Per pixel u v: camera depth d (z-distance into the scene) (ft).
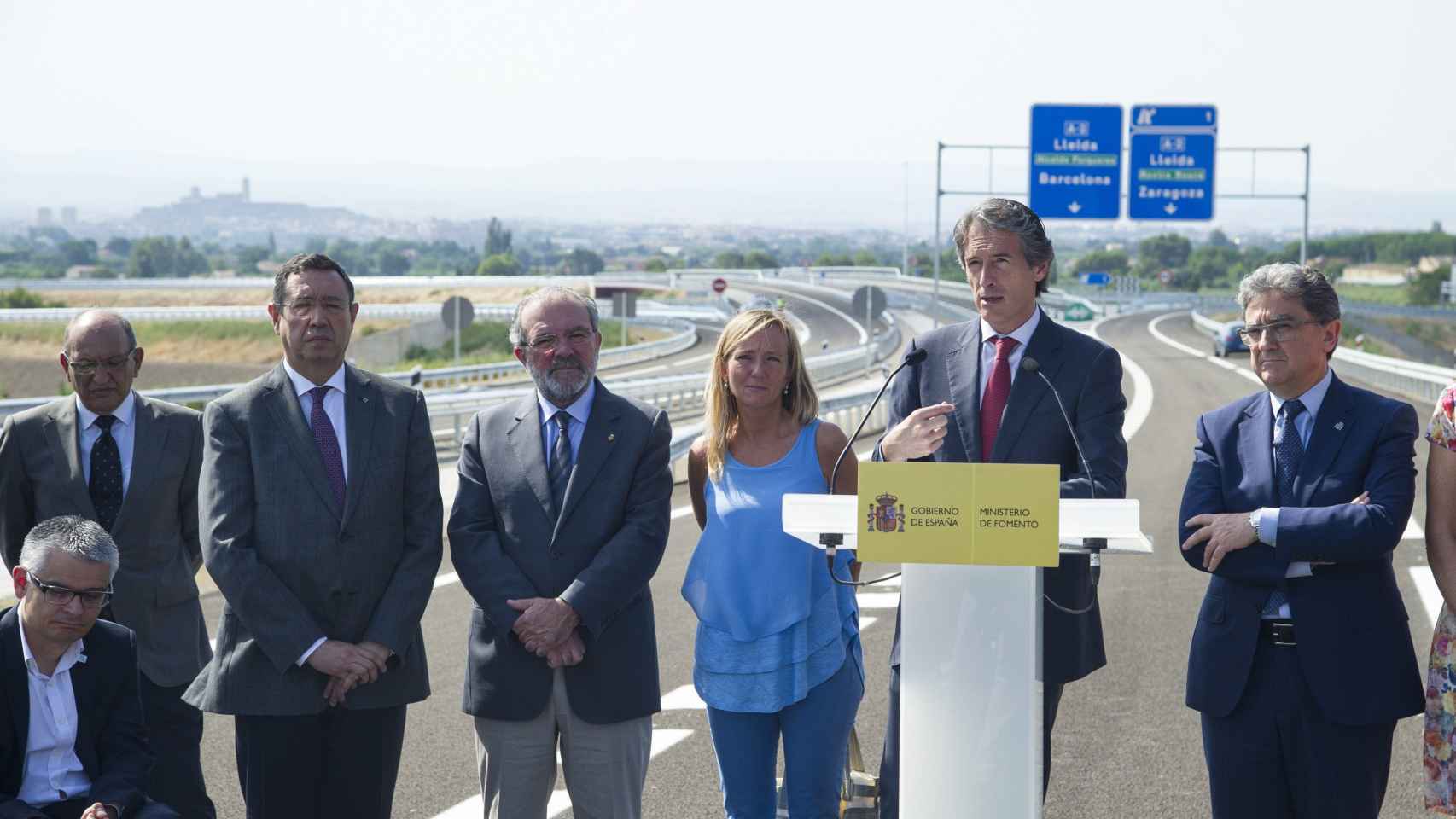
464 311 92.79
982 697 11.09
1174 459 59.88
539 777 15.11
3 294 291.38
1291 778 13.53
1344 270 541.75
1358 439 13.37
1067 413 14.03
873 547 10.55
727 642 14.67
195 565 18.30
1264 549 13.29
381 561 14.97
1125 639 28.78
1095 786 19.80
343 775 14.89
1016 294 14.14
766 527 14.73
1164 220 105.91
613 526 15.06
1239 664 13.51
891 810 13.82
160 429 17.87
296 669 14.39
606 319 253.85
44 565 14.20
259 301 307.17
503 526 15.12
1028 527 10.39
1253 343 13.71
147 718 17.48
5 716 14.42
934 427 12.80
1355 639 13.16
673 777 20.38
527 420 15.29
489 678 14.89
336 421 15.11
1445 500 13.67
